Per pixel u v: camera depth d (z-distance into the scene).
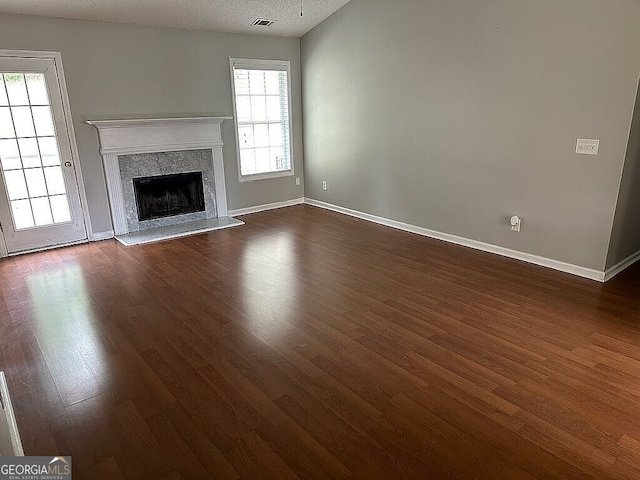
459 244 4.89
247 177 6.39
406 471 1.90
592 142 3.60
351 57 5.64
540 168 3.99
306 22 5.88
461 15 4.30
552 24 3.65
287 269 4.24
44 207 4.84
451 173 4.78
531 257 4.25
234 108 6.05
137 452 2.03
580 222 3.81
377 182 5.74
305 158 6.89
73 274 4.18
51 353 2.84
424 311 3.33
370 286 3.81
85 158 5.00
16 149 4.56
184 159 5.70
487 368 2.61
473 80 4.34
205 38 5.60
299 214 6.42
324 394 2.41
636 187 3.84
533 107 3.92
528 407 2.27
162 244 5.06
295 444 2.06
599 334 2.96
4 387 2.48
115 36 4.94
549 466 1.91
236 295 3.67
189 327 3.15
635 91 3.29
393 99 5.22
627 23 3.24
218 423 2.20
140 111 5.28
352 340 2.94
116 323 3.22
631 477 1.85
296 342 2.93
